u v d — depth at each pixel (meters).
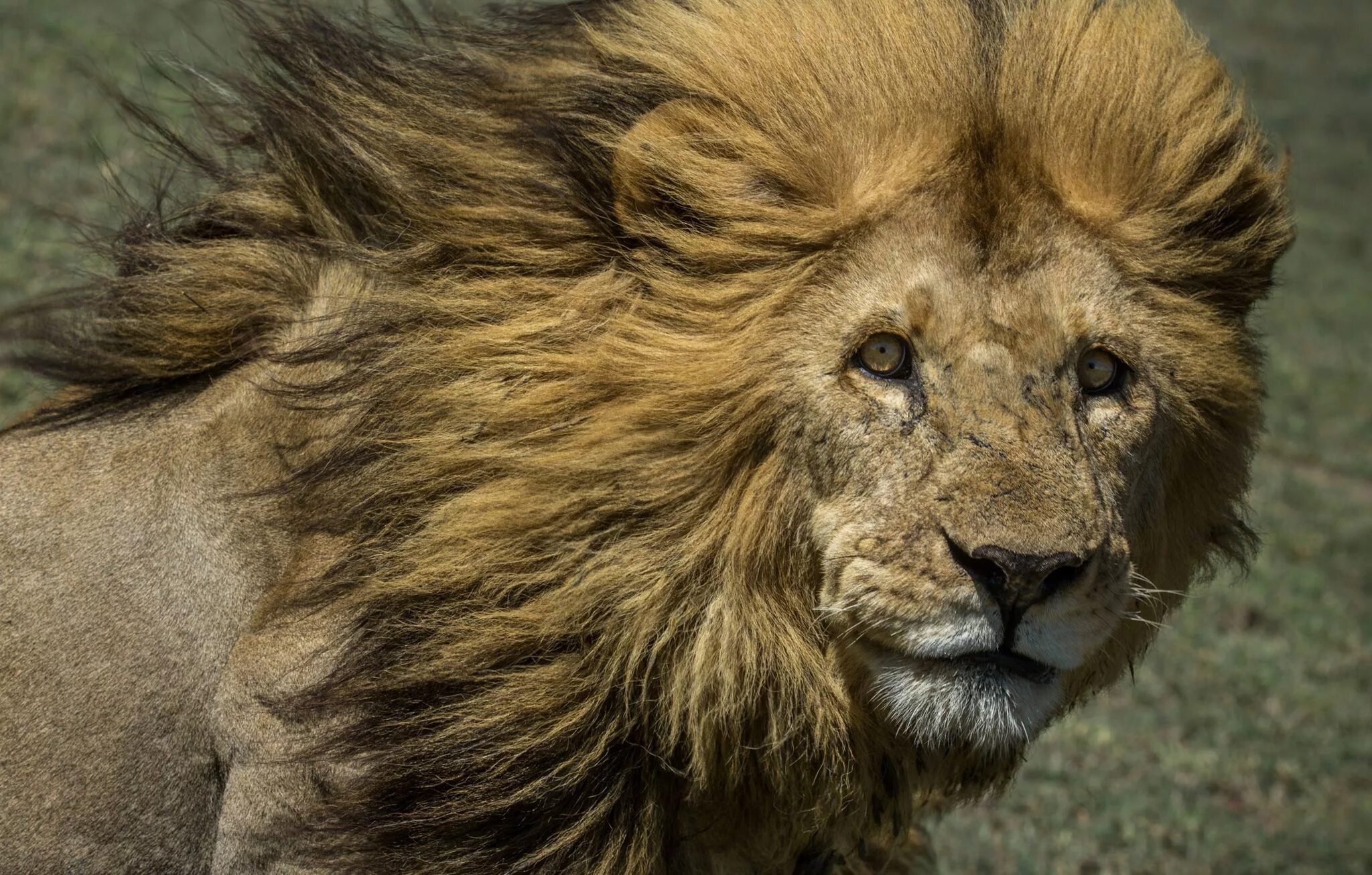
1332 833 13.73
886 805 7.50
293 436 6.99
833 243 6.71
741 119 6.88
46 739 6.91
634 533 6.74
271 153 7.53
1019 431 6.39
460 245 6.97
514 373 6.82
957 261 6.55
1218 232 7.48
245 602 6.97
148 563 7.02
